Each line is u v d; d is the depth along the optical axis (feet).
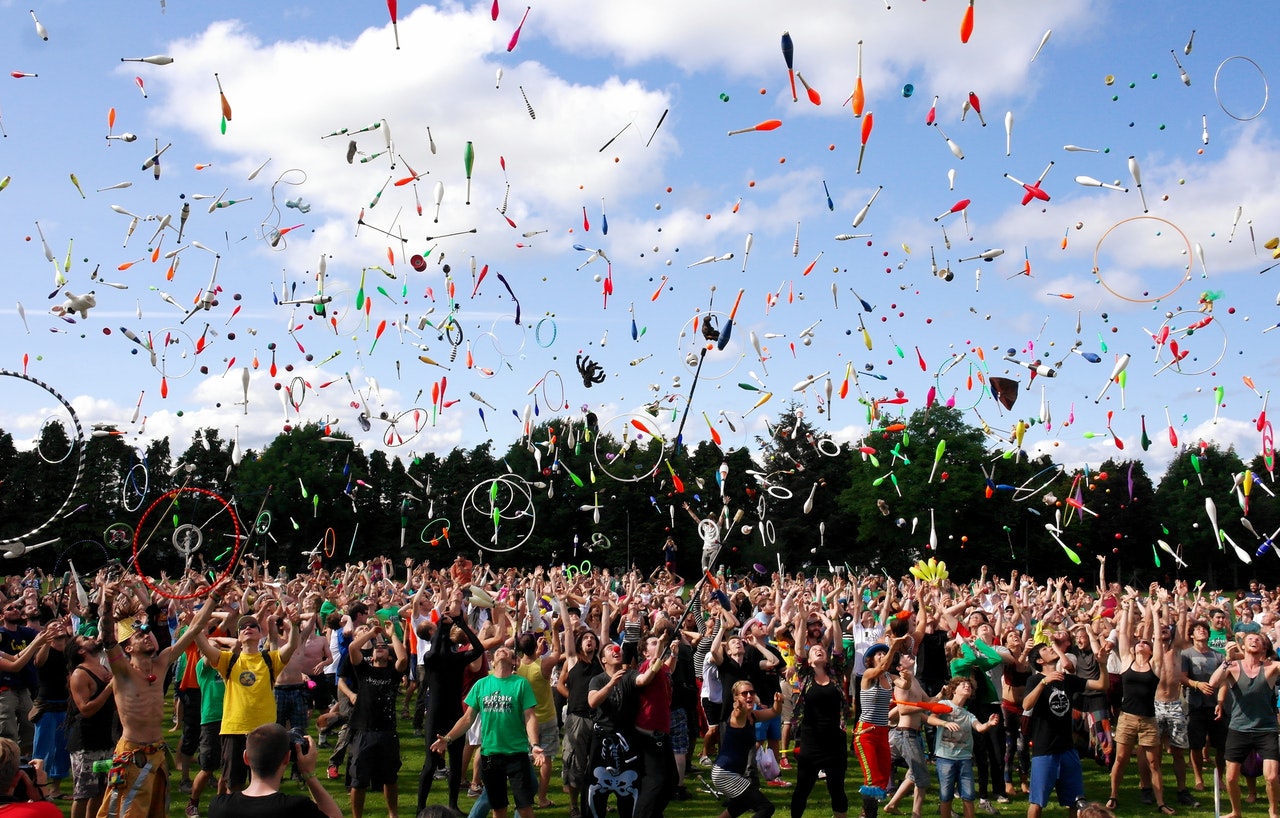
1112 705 36.29
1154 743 30.09
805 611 36.73
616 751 22.63
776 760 32.78
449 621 26.89
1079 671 35.29
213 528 120.98
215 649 25.12
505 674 24.23
